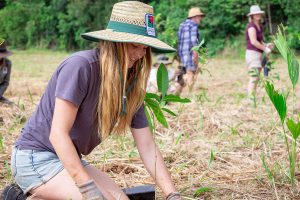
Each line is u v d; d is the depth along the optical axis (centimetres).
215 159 457
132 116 302
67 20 2878
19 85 1179
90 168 310
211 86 1168
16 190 306
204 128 592
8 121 601
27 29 2983
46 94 290
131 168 424
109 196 284
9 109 659
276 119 637
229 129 583
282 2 2244
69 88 268
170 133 557
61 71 273
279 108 363
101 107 279
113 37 261
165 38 846
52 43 2994
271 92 358
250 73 797
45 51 2877
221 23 2328
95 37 262
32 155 290
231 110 715
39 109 293
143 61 280
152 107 321
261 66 871
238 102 786
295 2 2209
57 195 283
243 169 427
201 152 476
